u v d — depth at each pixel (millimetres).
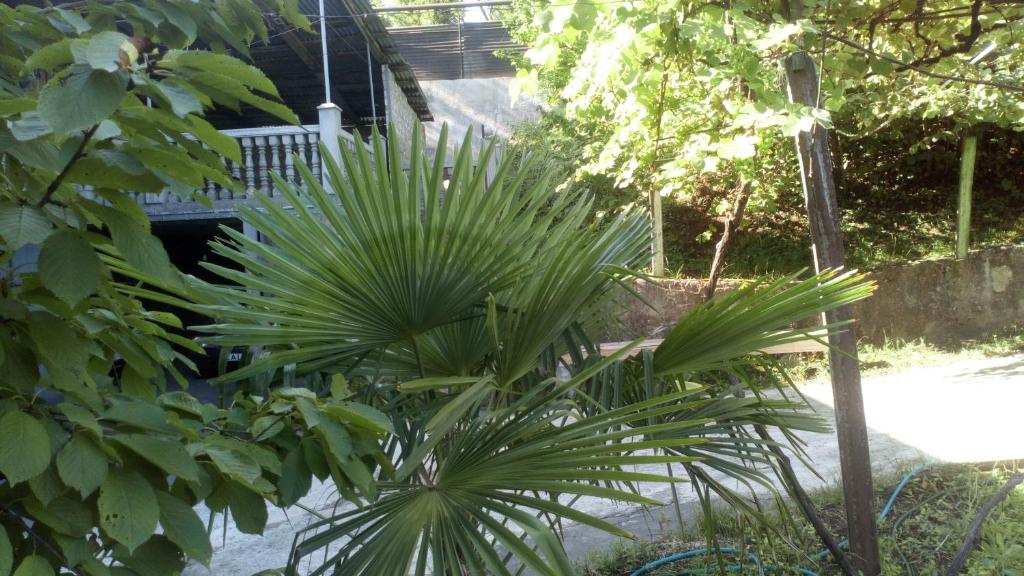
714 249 10758
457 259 2227
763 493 4871
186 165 1327
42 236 1196
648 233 2879
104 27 1686
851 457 3447
